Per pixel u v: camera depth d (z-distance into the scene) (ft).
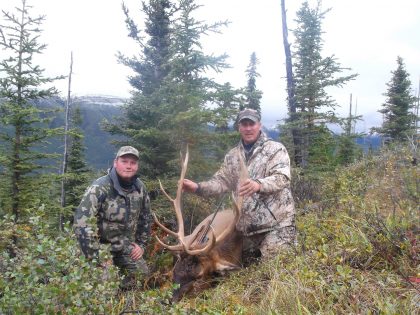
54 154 16.78
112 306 5.64
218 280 8.18
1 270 5.78
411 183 10.32
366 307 5.42
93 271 5.21
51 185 16.93
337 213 9.58
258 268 8.00
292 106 28.30
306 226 8.87
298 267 6.92
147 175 13.65
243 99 13.23
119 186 8.98
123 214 9.05
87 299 4.92
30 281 4.92
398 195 10.28
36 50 16.07
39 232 5.28
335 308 5.58
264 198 9.32
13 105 15.69
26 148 16.44
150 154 13.61
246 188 8.60
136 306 6.53
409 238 6.90
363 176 14.24
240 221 9.37
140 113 14.12
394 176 12.45
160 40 15.79
